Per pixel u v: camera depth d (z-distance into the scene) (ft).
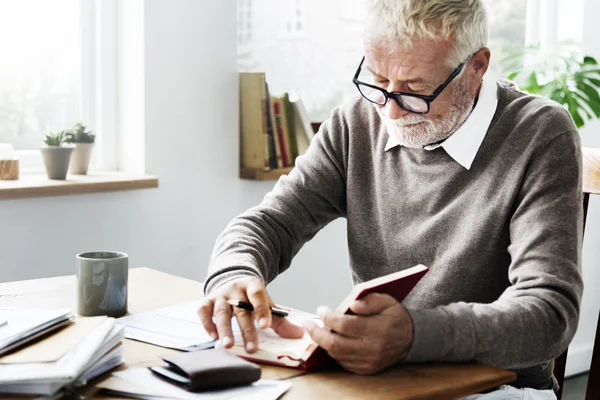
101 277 4.14
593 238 10.64
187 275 8.07
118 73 7.80
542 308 3.77
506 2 10.46
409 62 4.43
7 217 6.75
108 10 7.68
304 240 5.46
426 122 4.67
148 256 7.74
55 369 2.99
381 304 3.44
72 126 7.72
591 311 10.84
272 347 3.70
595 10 10.51
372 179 5.31
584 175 5.12
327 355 3.50
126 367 3.43
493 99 4.81
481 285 4.64
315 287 9.18
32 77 7.52
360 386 3.26
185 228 7.98
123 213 7.50
